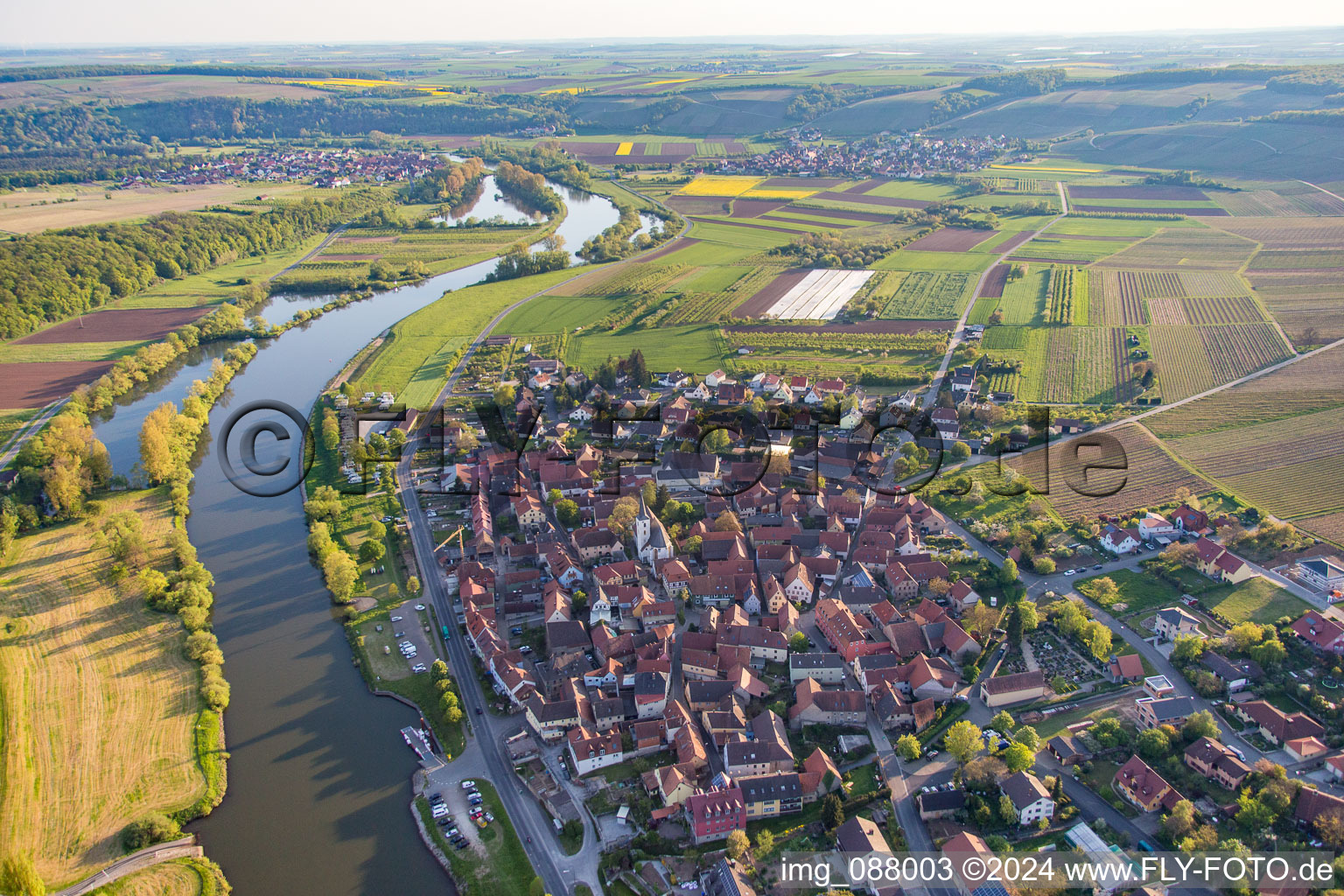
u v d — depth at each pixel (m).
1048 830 166.12
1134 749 182.50
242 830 175.38
